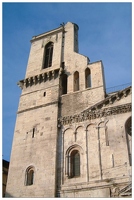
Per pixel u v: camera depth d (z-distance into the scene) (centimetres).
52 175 3503
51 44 5522
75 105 4109
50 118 4119
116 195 3003
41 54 5356
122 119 3584
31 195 3469
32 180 3694
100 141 3547
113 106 3728
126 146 3328
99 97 3984
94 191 3161
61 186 3406
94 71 4381
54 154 3681
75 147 3706
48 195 3350
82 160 3516
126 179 3059
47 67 5106
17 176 3756
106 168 3278
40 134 4025
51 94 4450
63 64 4891
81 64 4634
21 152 3975
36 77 4838
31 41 5809
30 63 5278
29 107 4484
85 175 3353
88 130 3738
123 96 3750
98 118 3766
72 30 5459
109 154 3372
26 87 4856
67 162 3597
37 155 3816
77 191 3266
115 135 3494
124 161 3216
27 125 4253
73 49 5028
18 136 4191
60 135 3900
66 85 4797
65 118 3994
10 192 3634
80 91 4247
